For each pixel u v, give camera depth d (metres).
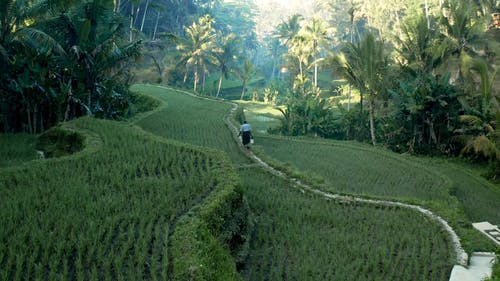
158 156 13.44
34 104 20.14
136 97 34.97
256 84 86.75
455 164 25.19
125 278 6.96
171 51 71.50
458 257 10.66
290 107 36.12
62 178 11.01
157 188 10.70
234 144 20.61
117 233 8.42
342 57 30.19
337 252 10.67
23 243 7.67
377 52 28.16
